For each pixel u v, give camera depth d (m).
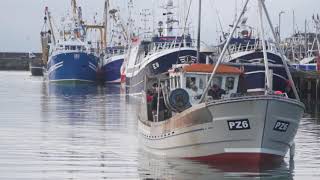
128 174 20.97
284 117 22.03
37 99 62.12
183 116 23.00
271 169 21.80
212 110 22.00
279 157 22.66
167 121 24.19
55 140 29.78
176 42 61.94
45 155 25.05
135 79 68.94
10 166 22.42
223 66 25.28
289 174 20.98
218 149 22.41
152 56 60.50
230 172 21.12
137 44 72.44
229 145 22.22
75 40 100.00
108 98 65.06
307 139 30.86
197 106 22.33
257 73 48.94
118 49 105.44
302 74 64.62
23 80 117.69
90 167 22.31
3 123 37.97
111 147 27.38
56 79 98.06
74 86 92.38
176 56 58.88
